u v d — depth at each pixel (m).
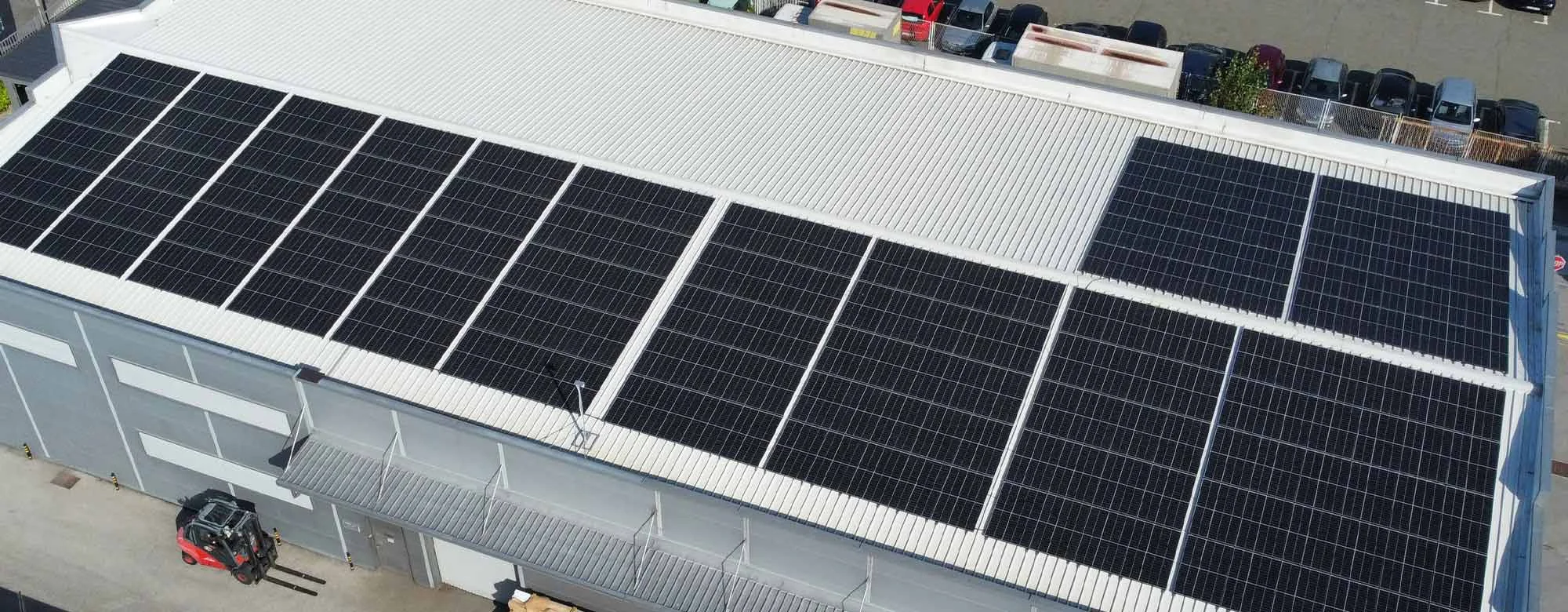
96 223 41.72
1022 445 34.72
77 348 40.84
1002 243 39.59
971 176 42.47
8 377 43.59
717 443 35.41
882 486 34.31
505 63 47.69
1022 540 33.19
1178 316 37.19
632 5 51.03
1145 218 40.59
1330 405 34.97
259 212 41.75
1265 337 36.56
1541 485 32.62
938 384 36.06
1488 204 41.19
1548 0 70.06
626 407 36.28
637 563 36.28
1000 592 32.62
